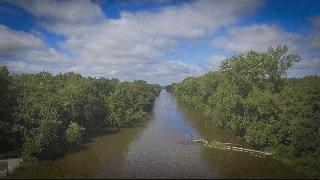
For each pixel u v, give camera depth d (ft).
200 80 412.98
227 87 251.19
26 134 168.55
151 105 437.17
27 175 145.38
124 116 274.16
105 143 211.20
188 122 299.58
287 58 230.89
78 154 183.11
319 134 171.12
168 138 228.02
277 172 151.74
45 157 175.52
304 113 177.17
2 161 153.48
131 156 178.60
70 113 209.15
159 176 143.33
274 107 197.98
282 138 188.65
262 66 231.30
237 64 238.89
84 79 292.81
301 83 210.18
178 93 634.84
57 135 188.85
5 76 177.47
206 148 198.59
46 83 253.65
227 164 164.25
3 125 161.17
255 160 172.24
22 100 181.57
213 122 281.74
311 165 155.12
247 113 221.05
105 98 271.69
